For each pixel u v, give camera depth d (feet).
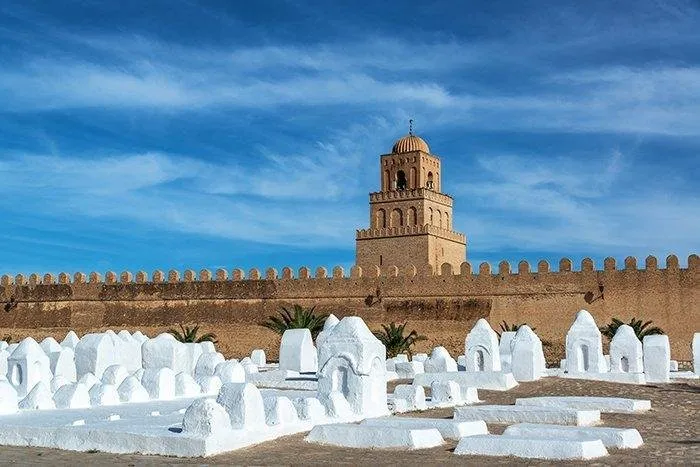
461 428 53.72
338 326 65.05
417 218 263.90
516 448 47.11
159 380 75.87
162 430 50.80
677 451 48.96
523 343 100.12
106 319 217.36
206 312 209.67
